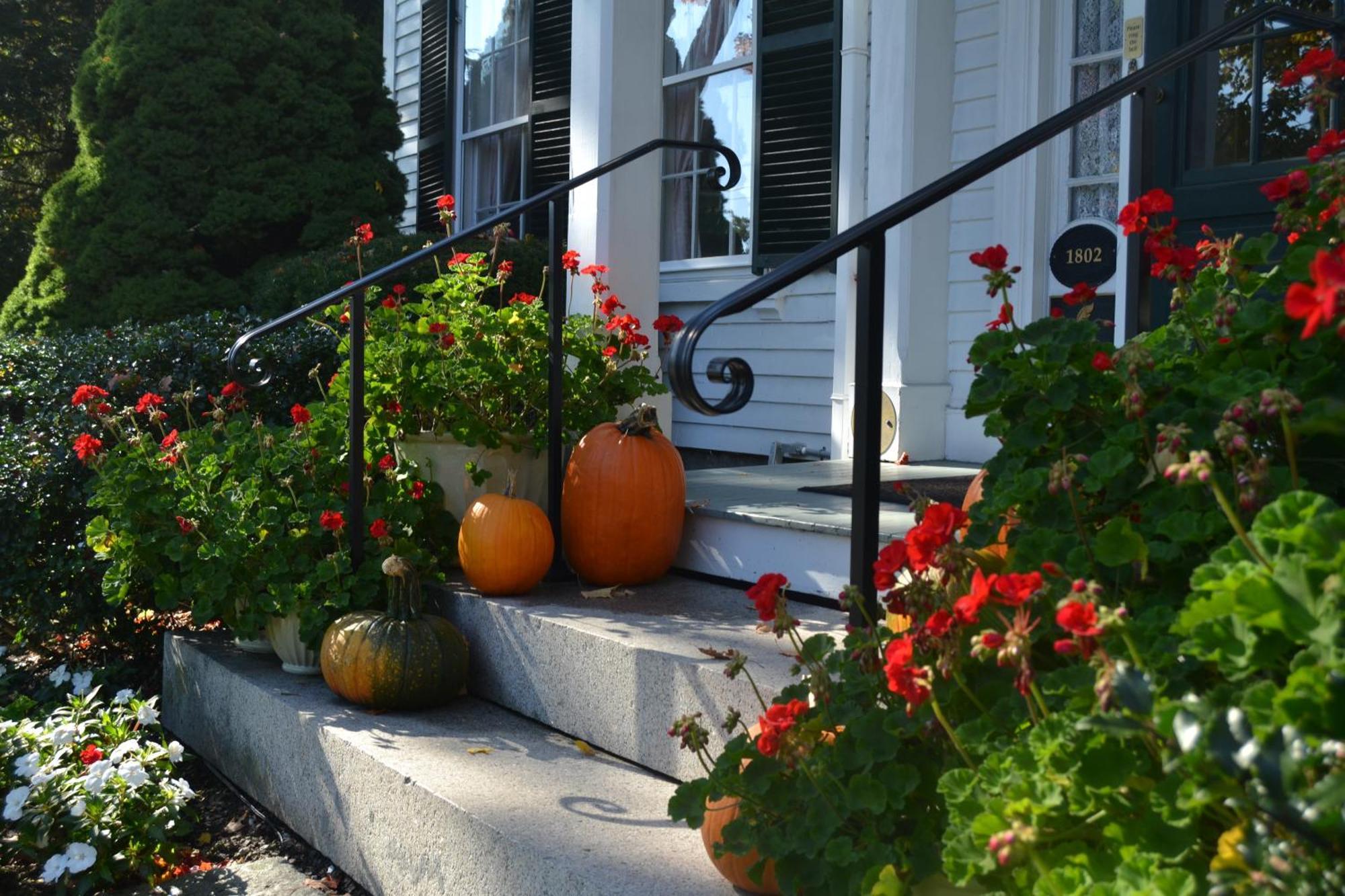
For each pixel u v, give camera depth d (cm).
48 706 411
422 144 958
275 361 537
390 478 385
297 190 865
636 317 452
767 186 635
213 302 838
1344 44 248
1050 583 169
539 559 348
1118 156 476
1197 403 174
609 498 354
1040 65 491
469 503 396
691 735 198
